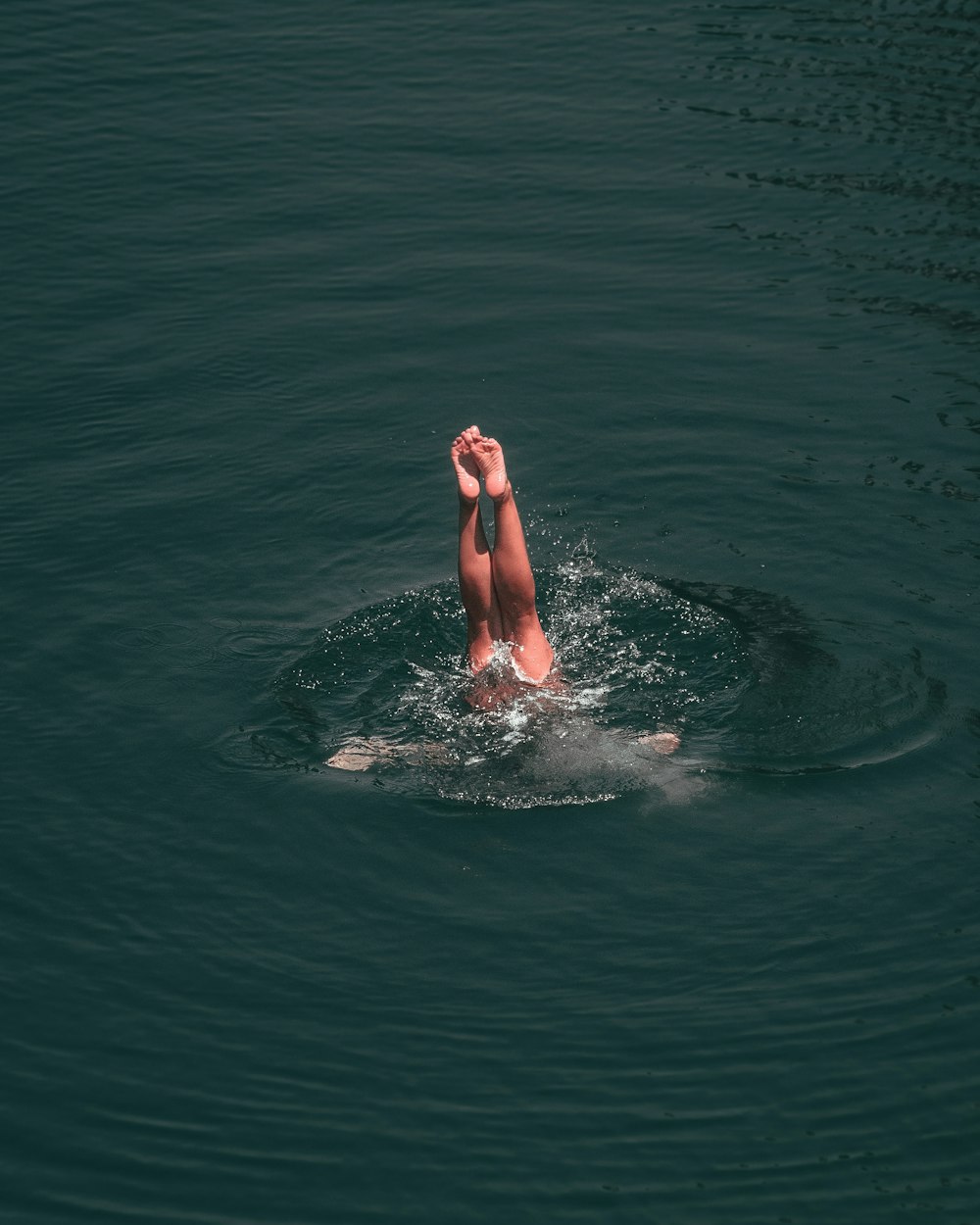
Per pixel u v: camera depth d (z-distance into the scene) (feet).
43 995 24.45
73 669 32.55
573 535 37.32
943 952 24.84
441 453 41.04
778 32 64.90
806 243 50.49
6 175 54.54
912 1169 21.22
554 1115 22.24
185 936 25.67
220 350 45.78
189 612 34.68
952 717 30.27
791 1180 21.13
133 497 39.04
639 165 55.47
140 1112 22.44
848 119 57.52
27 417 42.39
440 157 56.49
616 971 24.79
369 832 28.02
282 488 39.58
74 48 63.41
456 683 32.09
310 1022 23.95
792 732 30.12
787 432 40.96
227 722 30.99
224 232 52.16
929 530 36.47
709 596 34.65
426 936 25.63
